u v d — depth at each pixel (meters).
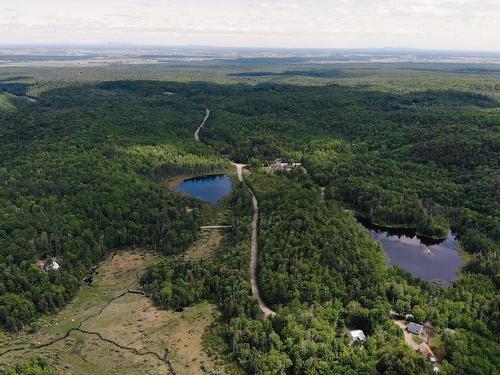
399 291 135.38
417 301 132.75
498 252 164.25
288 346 116.88
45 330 131.25
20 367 113.50
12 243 154.50
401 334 119.56
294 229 167.38
